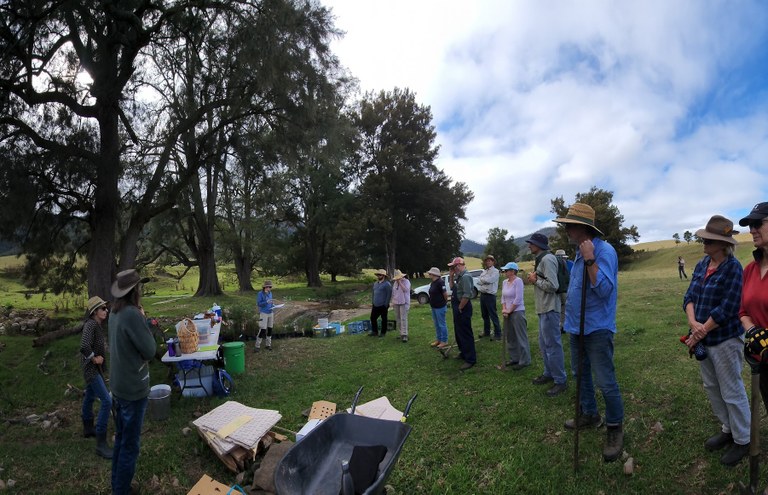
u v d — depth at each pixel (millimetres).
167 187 14133
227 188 16781
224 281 42625
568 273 8570
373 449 2891
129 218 15219
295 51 11898
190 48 12344
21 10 9539
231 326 11656
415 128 46688
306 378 7961
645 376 5688
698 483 3525
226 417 5074
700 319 3721
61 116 11742
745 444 3594
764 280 3111
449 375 7047
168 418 6102
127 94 12680
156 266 32188
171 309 21859
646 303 12070
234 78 12273
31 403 7109
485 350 8383
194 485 4234
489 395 5887
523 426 4914
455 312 7430
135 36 11391
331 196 41344
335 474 3148
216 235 34625
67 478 4598
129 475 3906
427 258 49125
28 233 12469
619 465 3895
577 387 3928
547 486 3760
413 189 43750
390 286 11391
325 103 13477
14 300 22969
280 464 2836
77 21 10469
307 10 11961
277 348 10562
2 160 10242
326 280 57719
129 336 3797
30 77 10078
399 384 6898
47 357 9102
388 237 45344
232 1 11227
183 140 13094
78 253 15586
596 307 3992
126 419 3852
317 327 13109
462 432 4973
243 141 13945
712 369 3795
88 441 5512
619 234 48312
